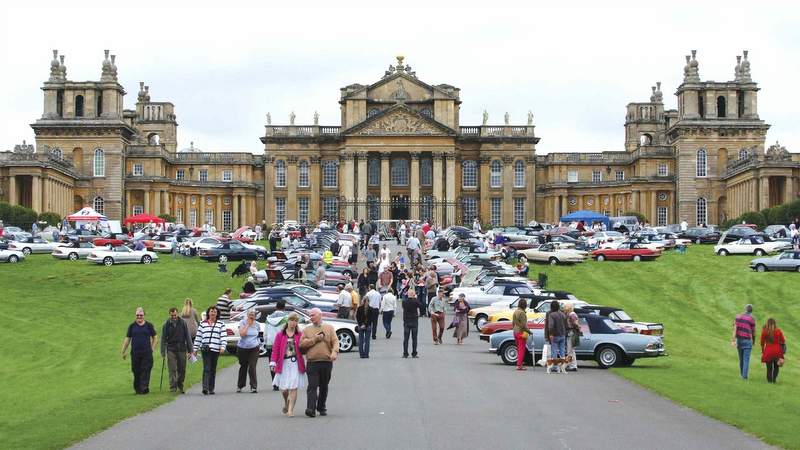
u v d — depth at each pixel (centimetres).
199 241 10481
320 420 3250
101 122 16062
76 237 10756
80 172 16188
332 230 12825
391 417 3306
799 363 5959
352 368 4631
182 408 3547
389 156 16788
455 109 17312
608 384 4153
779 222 12925
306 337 3309
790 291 8294
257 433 3030
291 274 8144
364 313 4991
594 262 10200
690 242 11925
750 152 15275
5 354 5906
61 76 16238
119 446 2855
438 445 2841
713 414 3359
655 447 2828
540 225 14350
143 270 9362
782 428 3102
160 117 18875
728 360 5753
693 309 7900
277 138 17300
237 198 17262
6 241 10200
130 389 4162
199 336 3925
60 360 5650
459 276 7988
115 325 6856
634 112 18488
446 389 3956
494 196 17300
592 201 17238
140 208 16512
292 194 17338
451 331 6475
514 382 4181
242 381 3959
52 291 8169
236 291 8244
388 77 17112
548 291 6688
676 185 16250
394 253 11631
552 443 2872
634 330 5084
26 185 14712
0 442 2930
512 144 17250
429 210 16950
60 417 3381
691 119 16025
